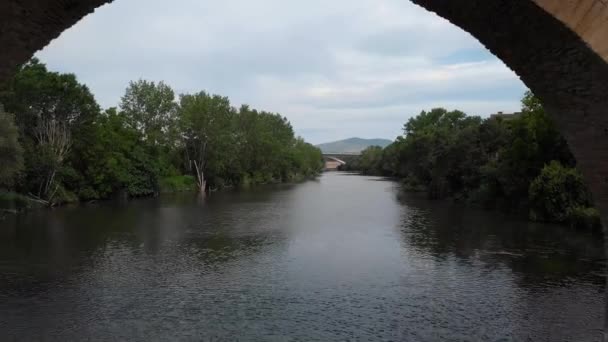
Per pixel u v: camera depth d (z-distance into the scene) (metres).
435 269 19.81
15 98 44.69
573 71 6.73
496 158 43.38
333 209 43.16
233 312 14.84
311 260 21.69
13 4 6.28
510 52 7.57
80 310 14.98
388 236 27.84
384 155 131.00
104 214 39.69
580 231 27.94
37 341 12.66
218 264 21.00
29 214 39.12
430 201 49.78
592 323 13.72
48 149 45.25
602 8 5.59
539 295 16.20
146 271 19.78
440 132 65.19
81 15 7.45
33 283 17.95
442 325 13.67
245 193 66.50
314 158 143.62
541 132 34.09
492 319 14.12
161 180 67.62
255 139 90.69
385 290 16.95
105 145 53.56
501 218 34.34
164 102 71.69
